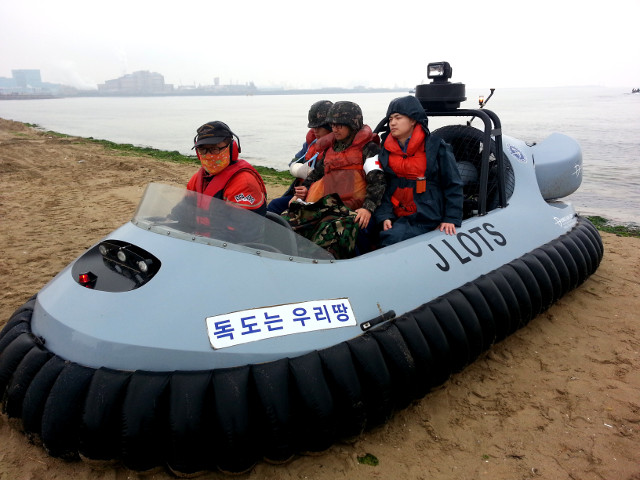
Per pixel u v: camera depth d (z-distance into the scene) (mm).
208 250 2867
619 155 18625
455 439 3074
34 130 30953
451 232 3781
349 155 3920
